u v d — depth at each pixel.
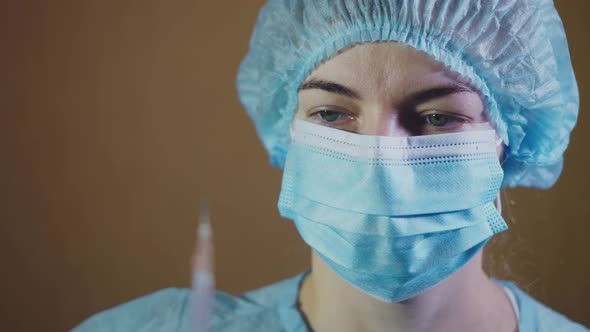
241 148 2.18
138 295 2.15
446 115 0.99
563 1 1.88
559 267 1.88
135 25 2.16
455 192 0.99
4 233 2.13
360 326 1.09
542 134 1.09
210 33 2.17
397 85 0.95
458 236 1.01
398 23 0.95
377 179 0.97
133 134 2.17
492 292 1.18
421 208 0.98
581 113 1.90
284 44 1.09
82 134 2.16
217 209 2.17
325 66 0.99
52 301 2.14
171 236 2.16
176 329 1.23
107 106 2.16
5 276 2.13
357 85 0.97
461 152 0.99
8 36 2.13
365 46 0.96
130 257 2.16
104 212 2.16
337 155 1.00
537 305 1.22
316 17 1.02
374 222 0.98
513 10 0.97
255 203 2.18
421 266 0.99
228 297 1.29
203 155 2.18
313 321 1.18
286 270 2.16
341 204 1.00
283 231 2.17
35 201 2.15
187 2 2.16
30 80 2.14
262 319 1.21
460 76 0.96
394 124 0.98
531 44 0.99
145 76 2.16
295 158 1.07
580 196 1.90
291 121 1.15
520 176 1.17
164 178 2.17
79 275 2.14
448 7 0.95
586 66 1.88
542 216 1.90
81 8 2.14
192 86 2.17
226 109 2.17
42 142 2.15
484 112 1.02
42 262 2.14
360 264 1.00
